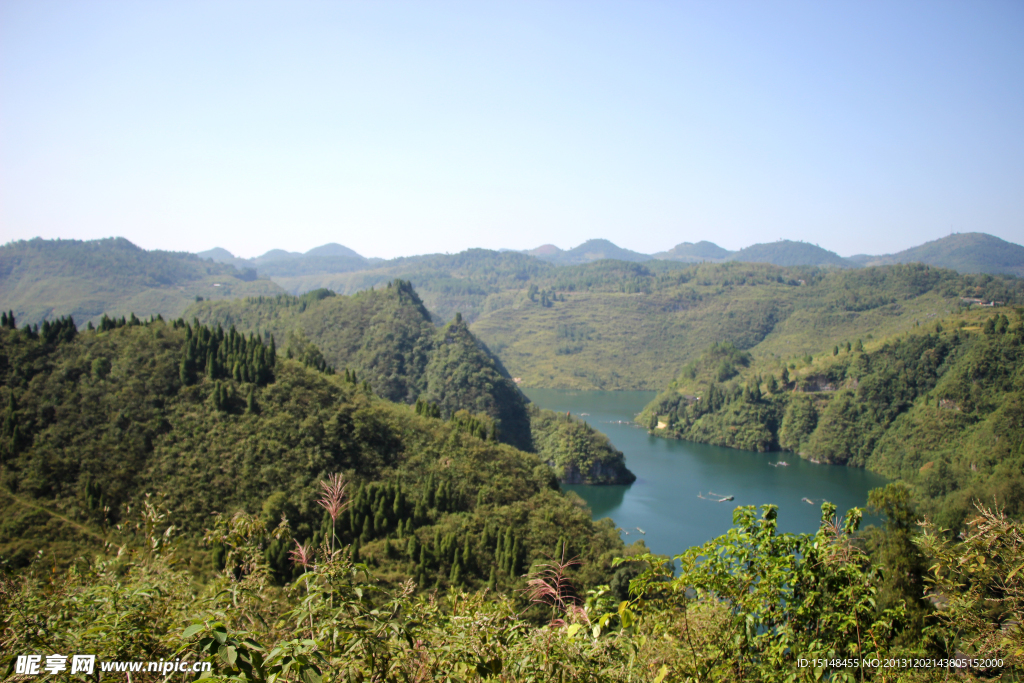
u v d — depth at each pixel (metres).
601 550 76.75
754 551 15.70
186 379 93.44
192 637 9.23
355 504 76.06
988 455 152.25
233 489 79.19
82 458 79.06
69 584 14.59
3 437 79.00
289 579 35.88
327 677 9.30
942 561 15.94
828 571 15.12
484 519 80.25
